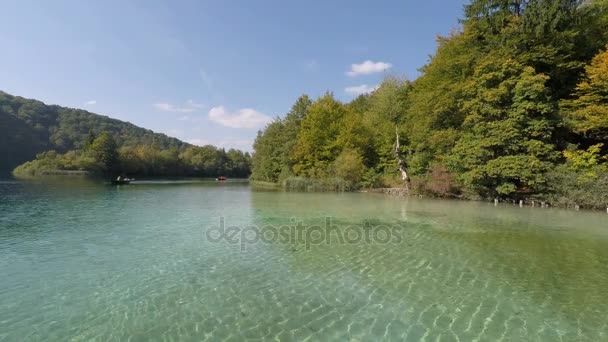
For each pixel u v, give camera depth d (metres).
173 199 26.30
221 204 22.50
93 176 70.50
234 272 8.02
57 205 21.12
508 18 26.33
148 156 89.31
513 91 22.12
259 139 68.88
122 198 26.58
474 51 28.55
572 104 22.69
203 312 5.80
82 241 11.25
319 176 41.22
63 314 5.71
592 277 7.68
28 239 11.51
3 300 6.31
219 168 112.56
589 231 12.98
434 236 12.10
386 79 50.28
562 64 23.72
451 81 31.89
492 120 23.75
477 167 23.39
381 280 7.47
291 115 56.69
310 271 8.11
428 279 7.55
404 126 40.97
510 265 8.61
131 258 9.20
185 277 7.65
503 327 5.28
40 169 69.31
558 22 23.70
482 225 14.35
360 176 38.50
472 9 28.94
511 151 22.80
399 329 5.20
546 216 16.88
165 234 12.42
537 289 6.93
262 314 5.72
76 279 7.50
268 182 60.50
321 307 6.02
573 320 5.55
